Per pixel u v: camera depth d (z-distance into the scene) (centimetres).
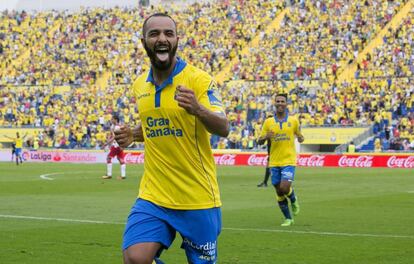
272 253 2672
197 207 1537
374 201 4856
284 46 12769
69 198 5091
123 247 1527
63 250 2738
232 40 13388
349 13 12825
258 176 7794
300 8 13438
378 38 12175
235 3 14225
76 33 14988
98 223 3594
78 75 14038
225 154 10769
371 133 10569
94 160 11488
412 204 4638
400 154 9725
